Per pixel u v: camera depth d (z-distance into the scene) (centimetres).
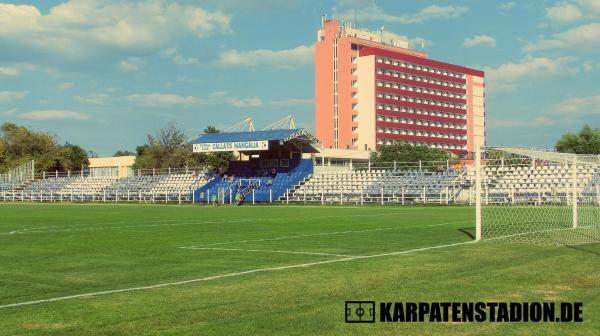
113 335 808
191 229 2856
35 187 9156
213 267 1478
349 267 1420
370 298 1016
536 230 2477
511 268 1346
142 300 1046
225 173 7856
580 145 10669
